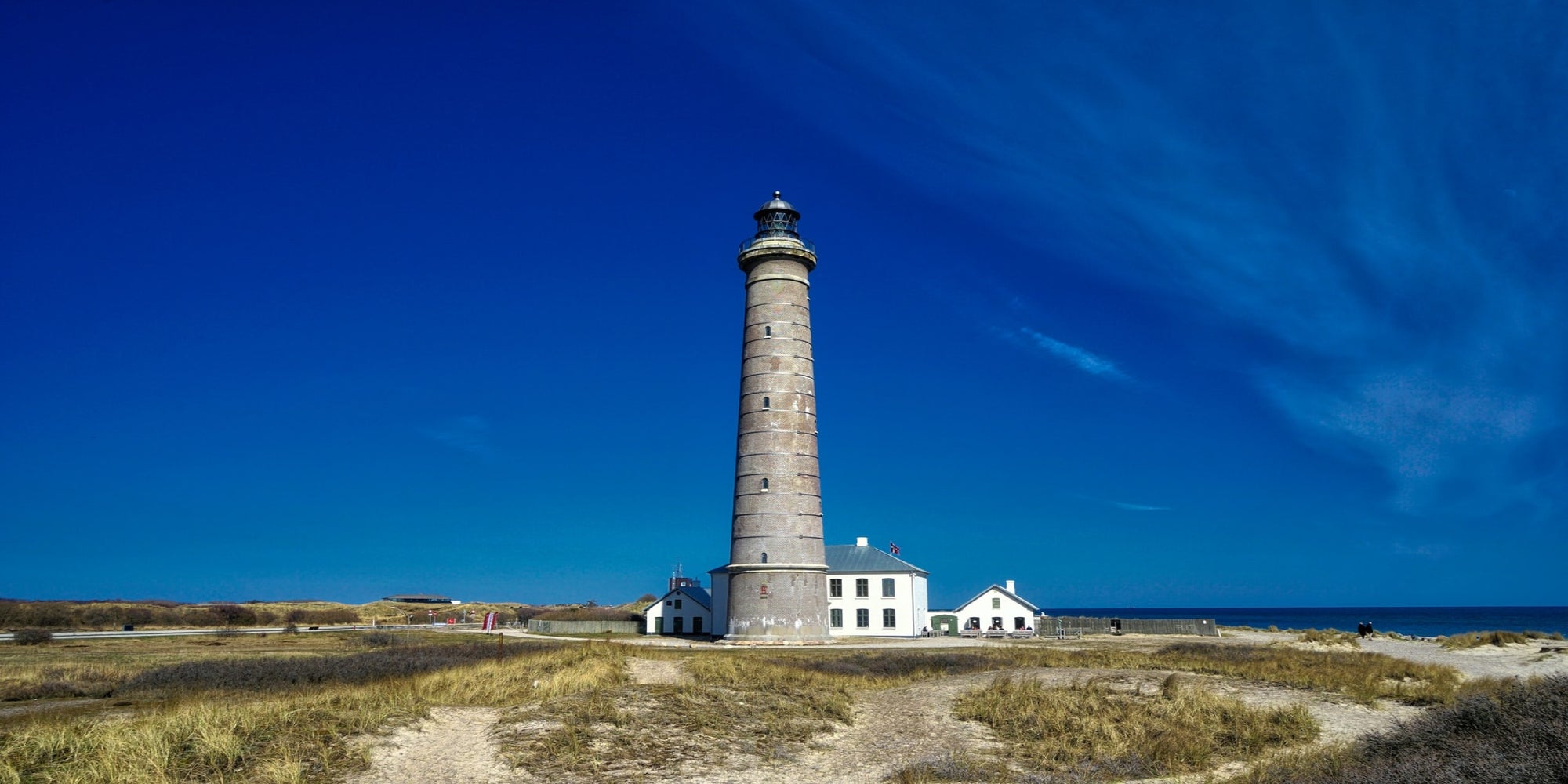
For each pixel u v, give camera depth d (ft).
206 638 266.16
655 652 184.44
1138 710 94.53
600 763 76.79
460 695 102.53
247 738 73.46
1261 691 112.78
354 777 69.15
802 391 256.73
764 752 82.89
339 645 229.86
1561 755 58.54
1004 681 113.19
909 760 81.25
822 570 251.39
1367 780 61.52
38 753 67.00
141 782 62.28
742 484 254.06
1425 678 129.39
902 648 227.40
